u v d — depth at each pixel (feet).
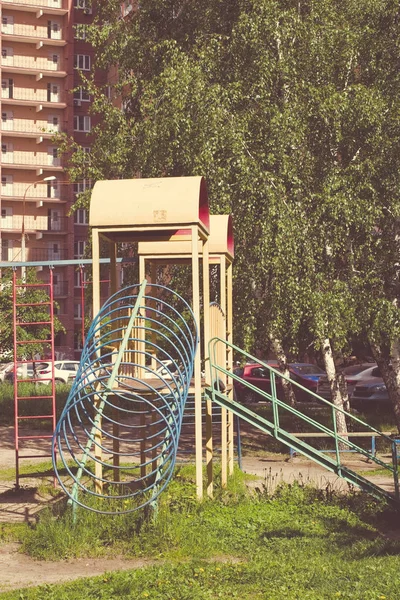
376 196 82.28
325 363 94.48
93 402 50.72
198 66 87.61
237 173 81.61
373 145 82.69
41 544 44.21
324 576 38.01
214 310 64.03
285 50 85.51
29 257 327.26
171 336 98.07
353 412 116.98
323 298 79.66
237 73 86.79
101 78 329.93
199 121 83.61
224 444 62.69
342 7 93.66
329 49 86.43
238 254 83.87
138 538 44.32
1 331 186.91
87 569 40.73
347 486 66.90
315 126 84.64
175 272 94.48
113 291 60.70
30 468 78.13
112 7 119.14
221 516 50.11
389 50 88.02
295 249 79.00
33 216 329.11
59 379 188.96
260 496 56.65
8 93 327.06
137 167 99.35
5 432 111.34
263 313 84.99
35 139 328.49
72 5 329.52
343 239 82.53
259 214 82.33
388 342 86.02
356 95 82.53
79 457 84.07
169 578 37.11
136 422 116.78
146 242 66.13
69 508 47.32
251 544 44.68
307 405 143.64
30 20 329.11
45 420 122.01
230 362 72.49
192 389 55.72
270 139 81.66
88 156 111.55
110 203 54.75
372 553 43.39
